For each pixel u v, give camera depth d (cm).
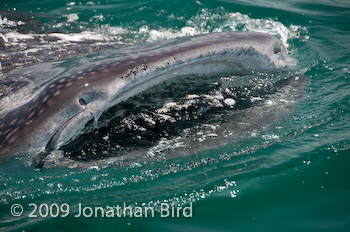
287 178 570
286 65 816
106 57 669
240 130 630
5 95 639
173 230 485
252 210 519
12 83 669
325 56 963
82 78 551
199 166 572
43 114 543
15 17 1160
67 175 543
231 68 714
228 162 584
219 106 657
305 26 1216
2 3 1367
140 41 1019
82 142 567
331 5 1410
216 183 554
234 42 671
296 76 813
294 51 1021
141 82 582
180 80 656
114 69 560
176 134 602
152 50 627
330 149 616
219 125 628
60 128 550
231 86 698
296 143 628
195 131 611
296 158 600
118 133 586
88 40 977
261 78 747
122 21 1230
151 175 553
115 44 938
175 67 601
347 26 1218
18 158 543
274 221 503
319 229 489
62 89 547
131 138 586
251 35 725
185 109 633
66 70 633
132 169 557
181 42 661
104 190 532
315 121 675
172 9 1305
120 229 484
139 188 538
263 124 650
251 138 622
